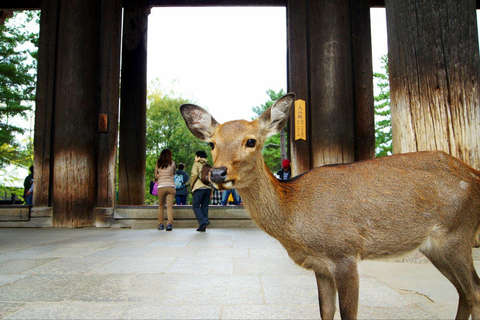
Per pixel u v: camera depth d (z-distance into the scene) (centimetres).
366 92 1027
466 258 259
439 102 504
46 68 983
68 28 943
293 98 294
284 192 265
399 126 537
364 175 267
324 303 259
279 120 287
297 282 377
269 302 313
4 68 1855
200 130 306
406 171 268
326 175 274
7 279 388
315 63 909
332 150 878
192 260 490
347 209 250
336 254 246
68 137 927
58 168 930
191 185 870
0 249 585
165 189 882
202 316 279
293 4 955
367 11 1048
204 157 867
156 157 3238
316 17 917
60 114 933
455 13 507
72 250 574
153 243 654
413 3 523
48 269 436
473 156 495
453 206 259
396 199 254
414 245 262
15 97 1895
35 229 898
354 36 1035
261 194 261
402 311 291
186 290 347
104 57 979
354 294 241
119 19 1003
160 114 3438
